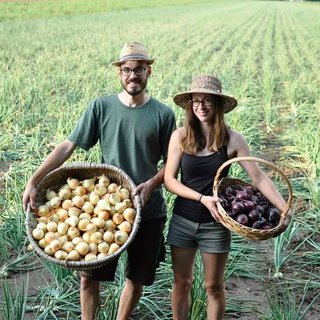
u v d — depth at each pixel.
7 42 22.25
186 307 4.06
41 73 15.02
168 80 14.92
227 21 42.59
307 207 6.84
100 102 3.90
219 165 3.72
